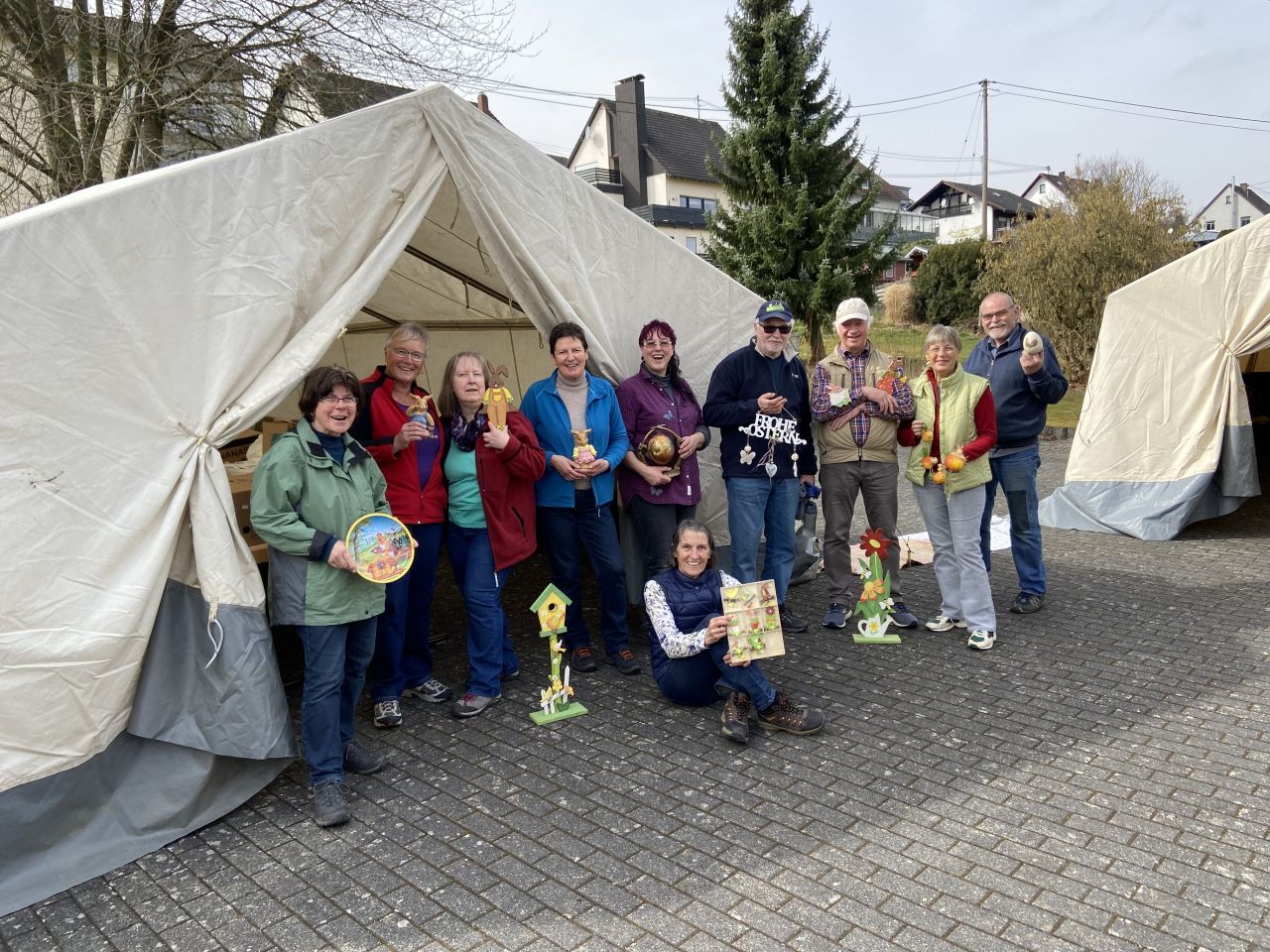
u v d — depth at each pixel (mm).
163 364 3273
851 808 3262
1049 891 2729
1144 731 3822
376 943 2590
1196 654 4711
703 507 5773
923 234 54688
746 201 23922
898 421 5152
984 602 4906
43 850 3004
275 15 10039
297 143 3645
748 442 4902
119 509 3156
